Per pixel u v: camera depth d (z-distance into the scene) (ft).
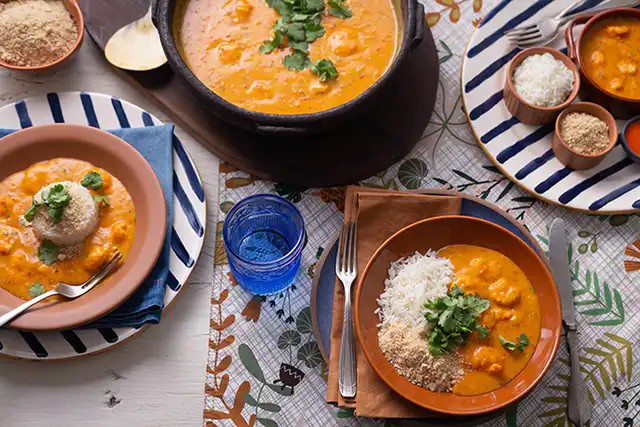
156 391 3.59
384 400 3.42
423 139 3.91
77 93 3.89
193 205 3.75
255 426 3.56
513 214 3.80
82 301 3.51
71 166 3.71
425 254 3.59
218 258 3.76
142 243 3.58
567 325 3.59
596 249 3.75
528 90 3.79
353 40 3.93
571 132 3.72
